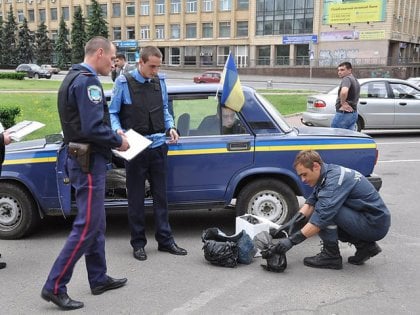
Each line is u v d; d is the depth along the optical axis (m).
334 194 4.29
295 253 4.96
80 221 3.73
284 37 63.84
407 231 5.65
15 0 87.06
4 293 4.05
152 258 4.83
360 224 4.40
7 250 5.06
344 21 60.38
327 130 5.83
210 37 69.50
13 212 5.29
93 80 3.59
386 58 58.84
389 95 13.46
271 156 5.29
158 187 4.83
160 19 72.88
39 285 4.21
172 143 5.12
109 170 5.22
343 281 4.28
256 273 4.46
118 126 4.60
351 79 8.31
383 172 9.09
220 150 5.23
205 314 3.68
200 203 5.31
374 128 13.48
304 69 61.12
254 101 5.38
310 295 4.00
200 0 69.06
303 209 4.68
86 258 3.98
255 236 4.76
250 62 66.81
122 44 75.25
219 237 4.79
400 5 60.97
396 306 3.80
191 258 4.83
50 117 15.81
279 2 63.84
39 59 79.62
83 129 3.56
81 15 72.81
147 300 3.91
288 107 21.39
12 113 12.15
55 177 5.17
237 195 5.44
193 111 5.32
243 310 3.74
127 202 5.08
